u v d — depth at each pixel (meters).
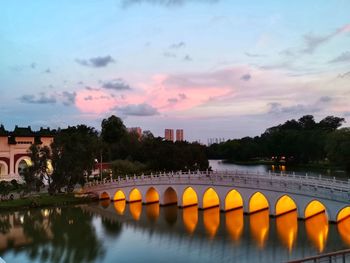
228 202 77.56
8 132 103.75
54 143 94.56
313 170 158.88
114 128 154.25
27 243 56.75
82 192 97.88
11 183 93.31
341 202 58.31
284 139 188.50
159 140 152.50
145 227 66.12
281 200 70.19
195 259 47.38
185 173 89.44
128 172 117.38
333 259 30.06
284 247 50.56
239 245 52.69
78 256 50.19
